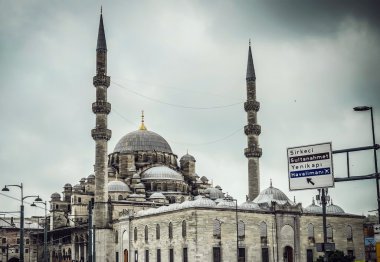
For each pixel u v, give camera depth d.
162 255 120.81
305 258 123.12
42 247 182.50
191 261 109.81
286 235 121.56
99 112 140.38
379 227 49.47
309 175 51.28
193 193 172.00
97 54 143.62
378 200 52.06
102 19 146.88
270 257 118.12
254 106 151.12
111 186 157.25
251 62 154.75
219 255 111.56
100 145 139.88
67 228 158.12
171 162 175.75
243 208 117.56
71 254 160.50
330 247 49.16
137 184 159.38
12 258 183.00
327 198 79.00
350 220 133.88
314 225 126.94
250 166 147.88
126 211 140.62
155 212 126.94
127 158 167.38
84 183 176.88
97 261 137.25
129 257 133.50
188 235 111.50
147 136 175.12
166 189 163.12
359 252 133.75
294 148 52.34
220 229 112.81
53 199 175.62
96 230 138.88
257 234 117.56
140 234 130.62
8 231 184.62
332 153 50.56
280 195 128.75
